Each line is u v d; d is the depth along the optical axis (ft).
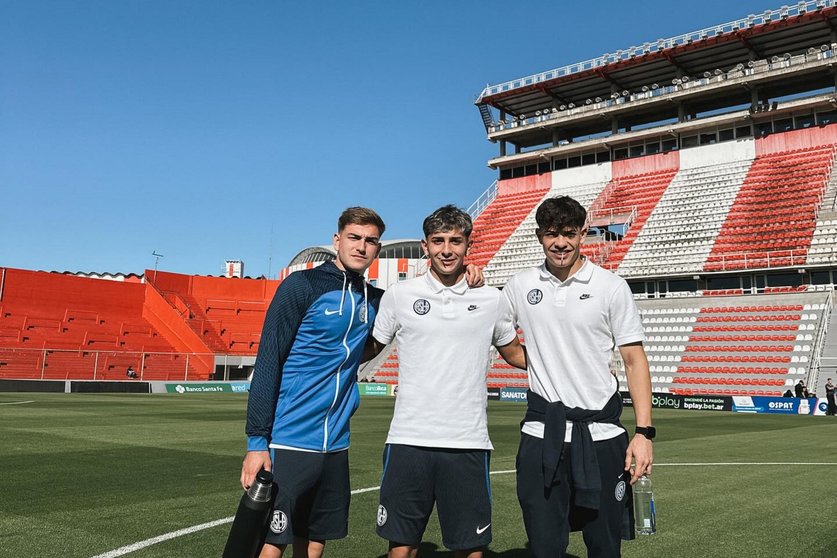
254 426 9.39
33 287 117.19
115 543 14.11
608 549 10.00
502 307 10.83
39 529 15.23
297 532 10.33
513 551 14.32
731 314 91.86
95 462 25.82
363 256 10.27
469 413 10.37
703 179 118.21
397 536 10.21
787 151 113.09
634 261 106.11
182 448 30.50
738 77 112.88
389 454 10.46
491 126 148.56
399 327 10.80
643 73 126.62
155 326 128.16
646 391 10.15
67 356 109.29
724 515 17.69
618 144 131.85
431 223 10.48
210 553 13.46
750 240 98.48
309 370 10.00
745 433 43.68
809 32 108.88
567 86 134.10
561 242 10.31
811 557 13.76
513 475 24.45
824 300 86.28
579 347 10.31
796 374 78.48
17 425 40.50
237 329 140.56
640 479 11.12
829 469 26.40
